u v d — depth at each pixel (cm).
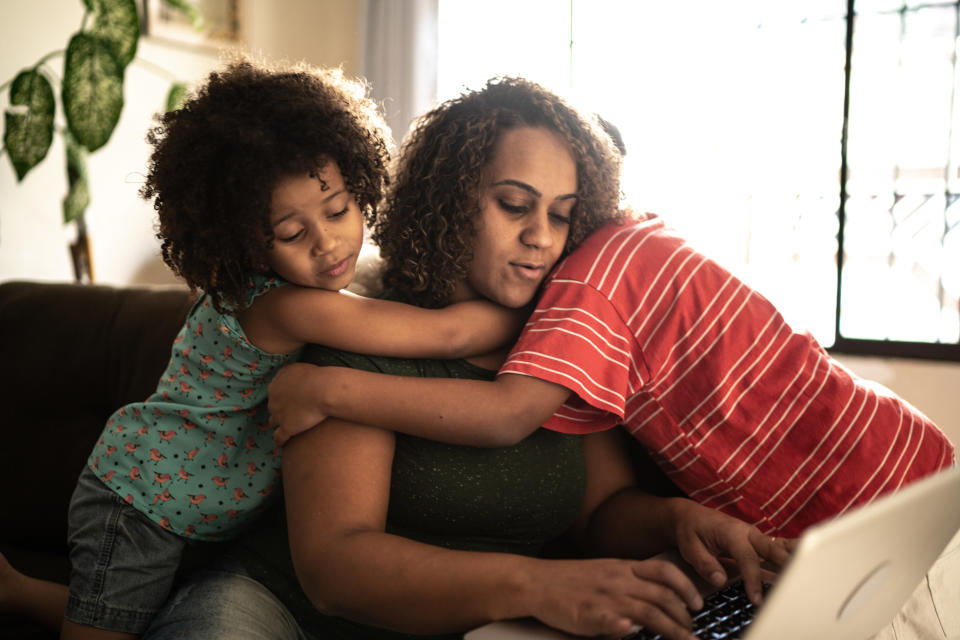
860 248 339
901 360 276
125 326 163
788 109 339
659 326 101
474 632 78
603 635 76
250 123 98
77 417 162
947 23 316
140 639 107
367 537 86
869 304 339
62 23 286
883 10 323
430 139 109
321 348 102
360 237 106
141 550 110
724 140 348
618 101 356
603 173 107
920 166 327
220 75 107
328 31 398
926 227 327
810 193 342
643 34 351
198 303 118
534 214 101
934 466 107
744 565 92
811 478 104
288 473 95
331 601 86
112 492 113
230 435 111
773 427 104
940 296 327
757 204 349
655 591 77
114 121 239
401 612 83
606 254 102
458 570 81
